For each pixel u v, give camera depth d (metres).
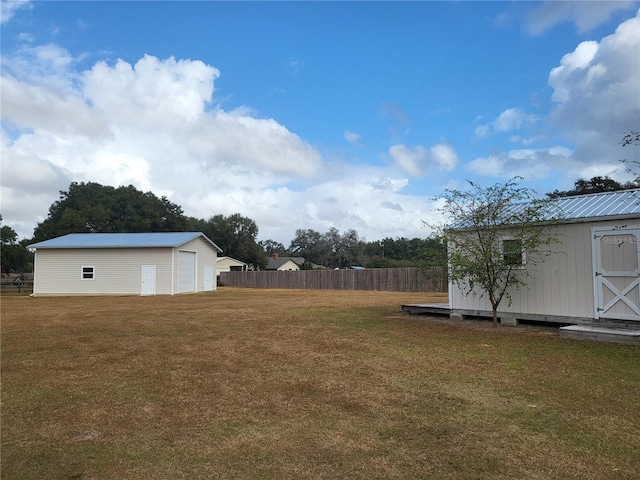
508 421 4.63
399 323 12.13
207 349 8.61
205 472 3.57
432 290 28.44
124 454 3.93
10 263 53.22
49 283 29.19
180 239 30.17
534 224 10.73
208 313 15.13
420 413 4.91
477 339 9.53
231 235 66.00
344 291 31.02
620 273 9.84
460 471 3.54
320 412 4.98
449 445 4.05
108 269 28.97
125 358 7.86
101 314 15.19
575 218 10.35
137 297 25.27
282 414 4.93
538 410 4.95
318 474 3.52
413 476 3.46
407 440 4.18
